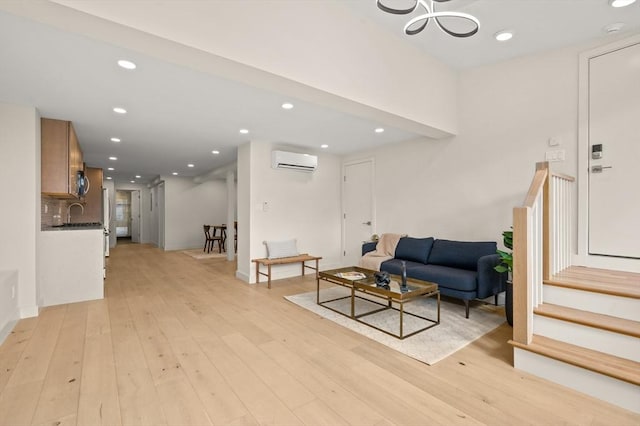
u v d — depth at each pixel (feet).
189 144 17.29
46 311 11.44
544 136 10.76
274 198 17.57
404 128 11.86
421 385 6.52
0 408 5.75
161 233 32.58
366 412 5.65
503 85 11.77
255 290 14.83
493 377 6.81
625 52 9.12
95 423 5.36
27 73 8.48
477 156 12.67
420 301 12.68
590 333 6.67
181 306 12.14
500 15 8.49
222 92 10.00
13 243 10.56
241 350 8.20
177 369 7.20
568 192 9.77
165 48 5.92
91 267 13.06
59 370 7.14
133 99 10.48
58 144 12.47
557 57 10.46
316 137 15.80
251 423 5.36
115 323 10.22
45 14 4.87
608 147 9.39
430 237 14.33
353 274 11.76
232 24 6.41
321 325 10.03
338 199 20.56
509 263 9.66
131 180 36.06
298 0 7.54
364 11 8.73
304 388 6.43
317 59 7.87
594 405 5.79
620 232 9.16
